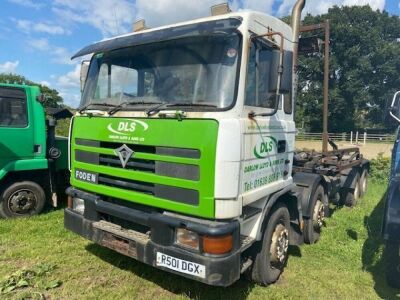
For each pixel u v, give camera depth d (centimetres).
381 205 861
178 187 344
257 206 401
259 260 416
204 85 351
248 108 358
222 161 325
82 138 434
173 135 346
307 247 562
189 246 342
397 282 427
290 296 414
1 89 634
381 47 4756
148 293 411
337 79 4759
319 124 4650
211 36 356
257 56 371
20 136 652
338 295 424
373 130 4675
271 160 414
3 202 650
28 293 396
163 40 381
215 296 405
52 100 745
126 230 395
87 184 429
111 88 424
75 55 465
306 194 552
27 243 541
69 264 473
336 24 4650
